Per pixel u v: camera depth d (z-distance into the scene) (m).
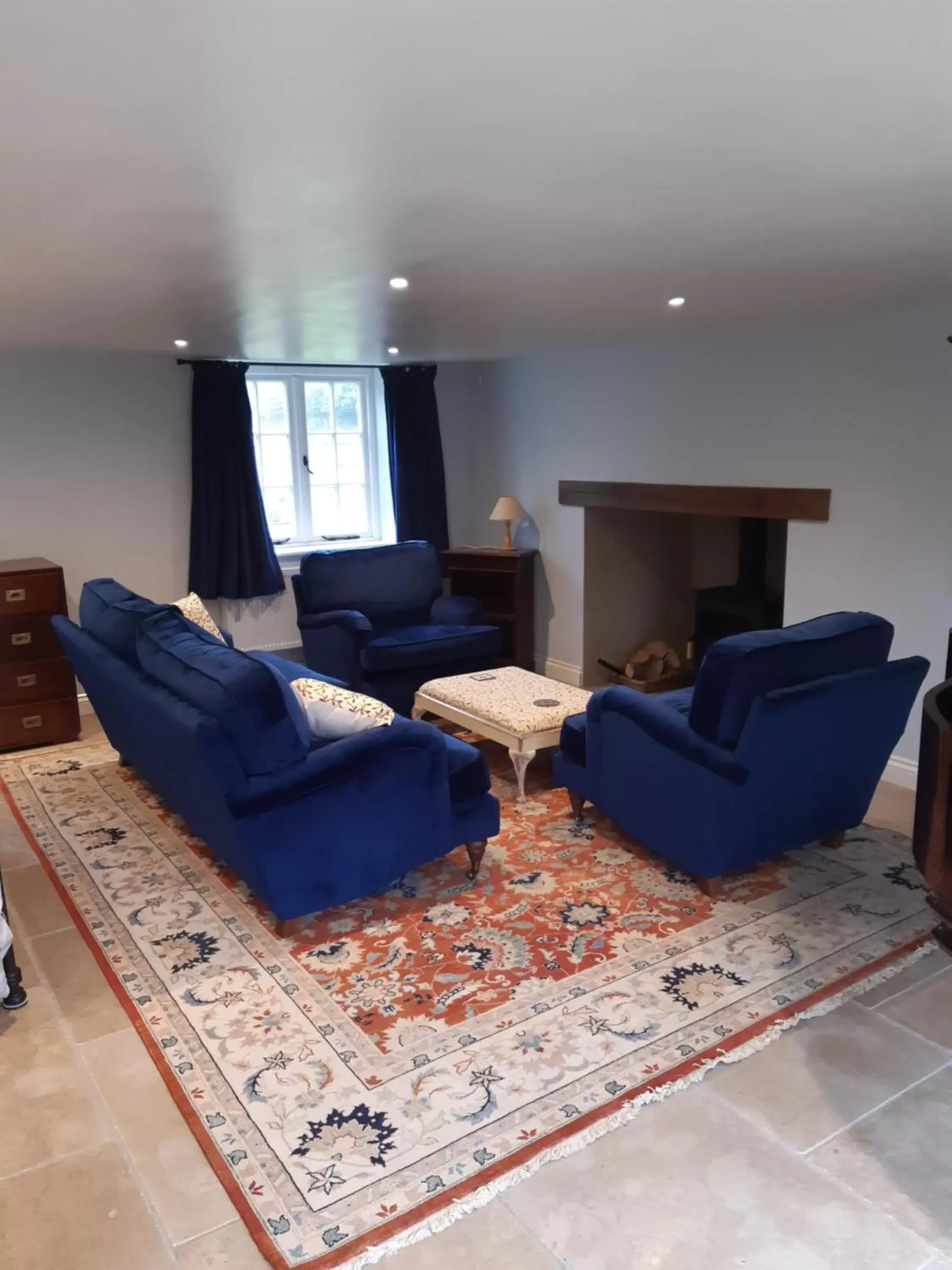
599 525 5.87
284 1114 2.22
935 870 1.66
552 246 2.54
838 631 3.15
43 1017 2.62
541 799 4.16
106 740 5.05
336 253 2.58
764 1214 1.91
